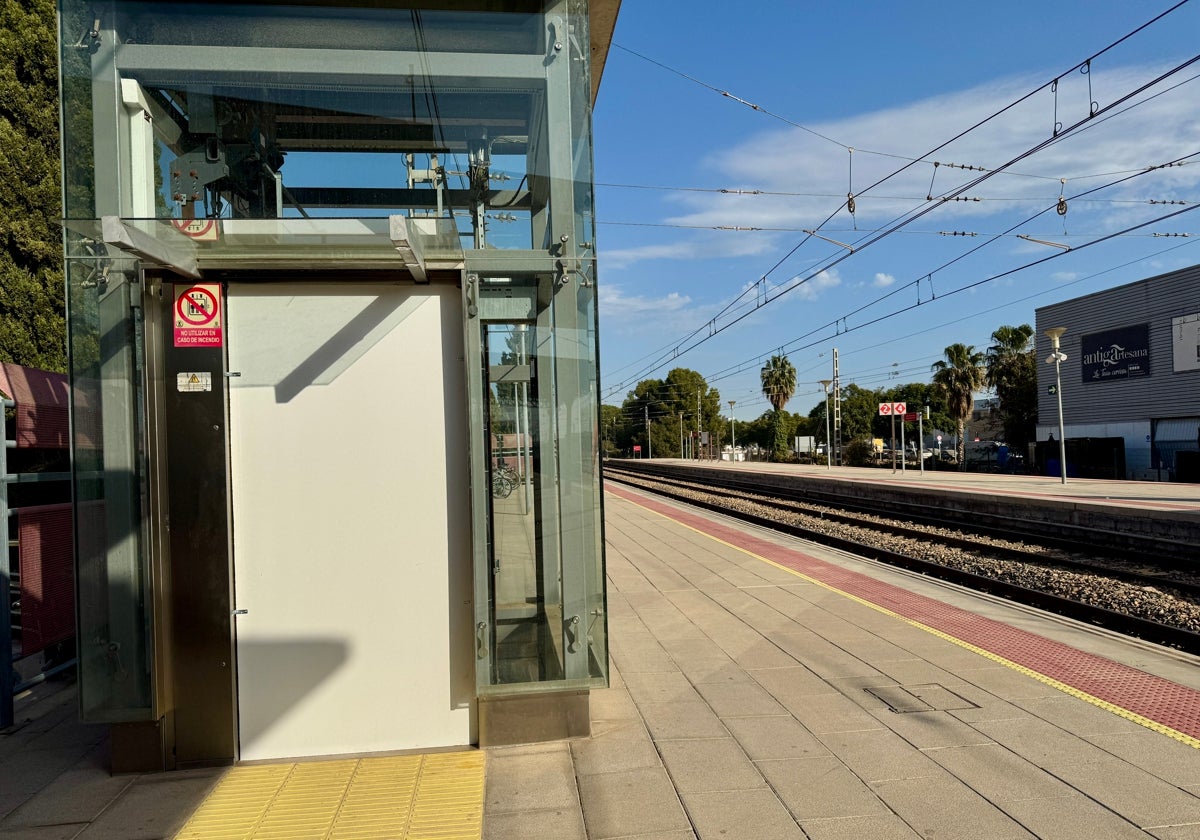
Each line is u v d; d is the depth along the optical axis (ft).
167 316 13.04
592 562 13.89
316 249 12.71
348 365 13.58
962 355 151.94
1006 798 11.01
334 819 11.03
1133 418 102.12
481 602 13.42
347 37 14.03
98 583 12.68
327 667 13.41
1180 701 14.82
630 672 17.52
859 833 10.19
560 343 13.93
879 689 15.87
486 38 14.28
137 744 12.82
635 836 10.30
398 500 13.62
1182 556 35.58
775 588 27.07
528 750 13.25
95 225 12.17
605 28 20.70
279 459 13.39
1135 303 101.65
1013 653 18.35
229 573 13.10
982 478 87.40
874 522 50.88
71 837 10.68
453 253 13.50
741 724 14.14
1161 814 10.45
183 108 14.30
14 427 17.40
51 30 24.67
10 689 15.30
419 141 15.06
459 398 13.78
